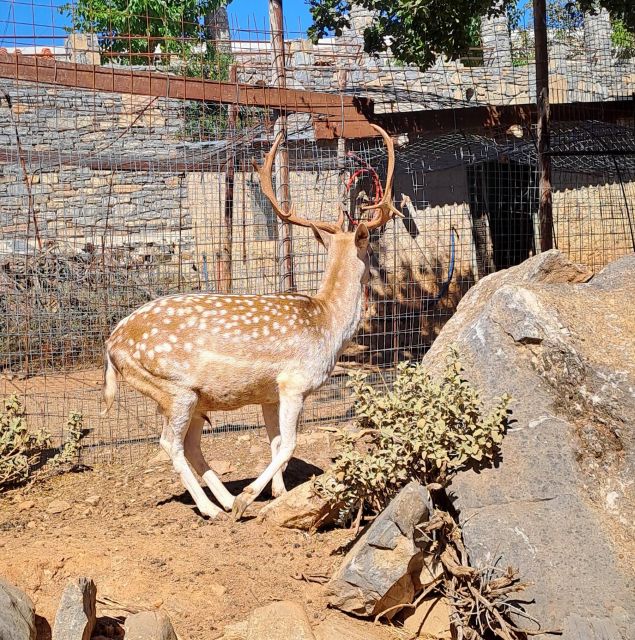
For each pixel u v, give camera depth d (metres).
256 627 3.88
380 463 4.59
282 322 5.32
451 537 4.32
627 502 4.18
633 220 12.63
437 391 4.60
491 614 4.05
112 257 11.48
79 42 10.84
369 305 11.21
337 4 9.44
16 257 10.90
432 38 9.30
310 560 4.69
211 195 12.34
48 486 6.07
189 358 5.16
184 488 6.02
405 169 10.87
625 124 11.56
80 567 4.53
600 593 3.87
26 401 8.45
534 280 5.43
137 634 3.60
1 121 10.67
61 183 12.37
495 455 4.48
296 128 10.01
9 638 3.36
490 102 12.50
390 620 4.25
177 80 7.94
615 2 10.54
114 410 8.19
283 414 5.39
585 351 4.48
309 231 10.44
